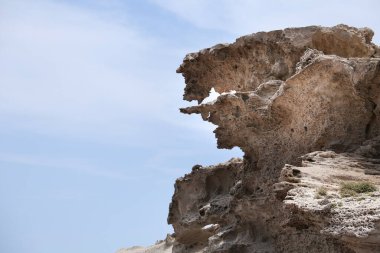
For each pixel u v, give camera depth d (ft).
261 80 111.55
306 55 94.27
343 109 87.10
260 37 110.22
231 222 118.11
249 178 105.29
